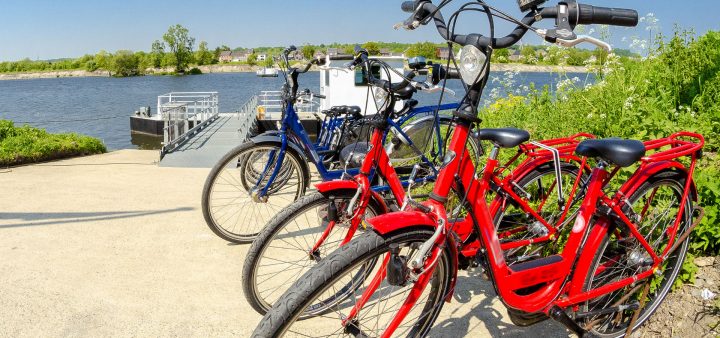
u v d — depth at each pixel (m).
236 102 46.22
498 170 2.96
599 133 4.76
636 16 1.96
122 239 4.38
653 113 4.58
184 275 3.69
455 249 2.24
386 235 1.94
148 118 25.06
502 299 2.35
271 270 3.65
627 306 2.62
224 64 169.75
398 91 2.79
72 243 4.28
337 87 17.20
